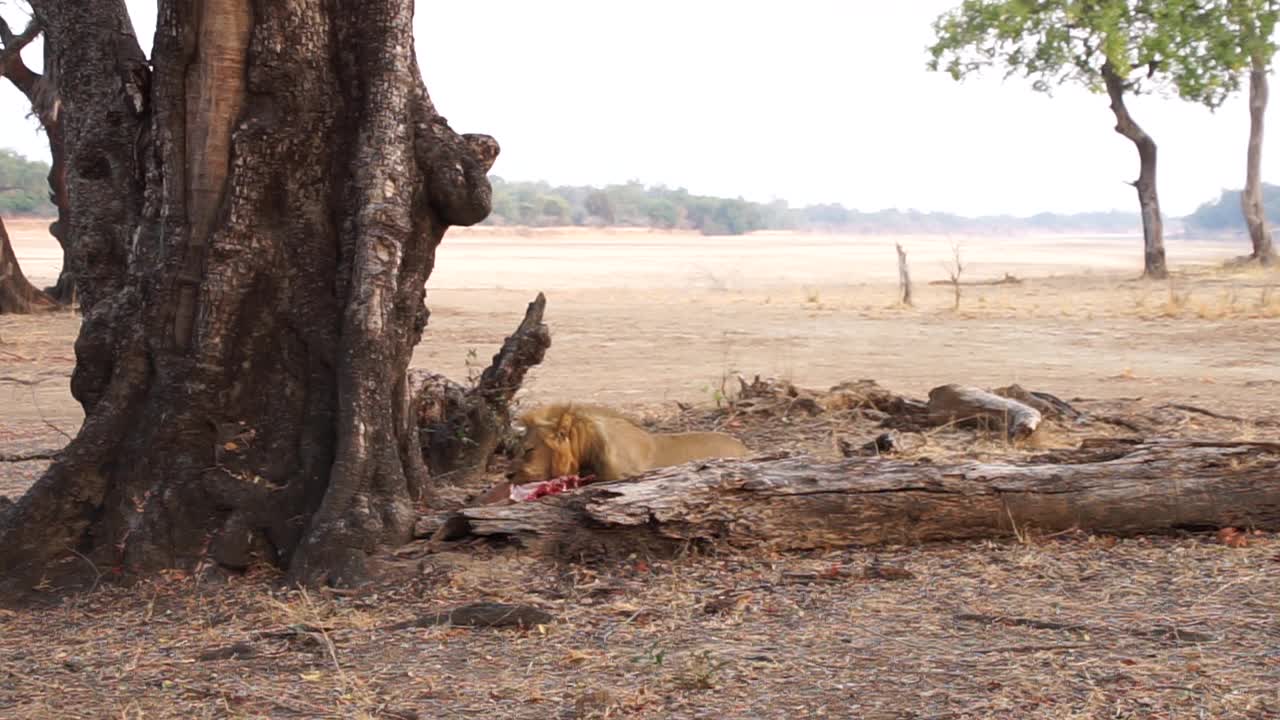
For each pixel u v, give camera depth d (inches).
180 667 212.5
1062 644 211.0
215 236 277.4
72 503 273.1
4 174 6240.2
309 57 282.5
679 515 262.1
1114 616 226.1
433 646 218.2
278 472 277.3
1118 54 1540.4
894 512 273.6
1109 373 695.7
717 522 265.1
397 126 285.1
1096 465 285.0
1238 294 1302.9
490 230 6909.5
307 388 283.0
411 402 317.1
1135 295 1334.9
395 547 263.4
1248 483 283.1
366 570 255.3
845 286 1715.1
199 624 239.1
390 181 282.4
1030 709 181.3
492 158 299.0
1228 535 279.6
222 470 274.8
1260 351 805.2
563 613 234.1
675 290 1598.2
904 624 224.2
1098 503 279.7
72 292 1131.3
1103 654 205.3
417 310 296.5
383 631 228.1
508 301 1322.6
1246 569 254.7
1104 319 1047.6
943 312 1139.9
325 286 285.7
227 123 281.1
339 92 287.1
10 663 218.1
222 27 278.8
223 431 276.8
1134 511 280.5
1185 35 1573.6
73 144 298.2
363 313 277.6
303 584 255.1
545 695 192.4
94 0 301.4
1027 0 1640.0
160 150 282.7
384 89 284.2
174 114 280.8
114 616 247.4
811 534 270.5
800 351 821.9
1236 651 205.5
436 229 297.9
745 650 211.2
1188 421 456.8
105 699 196.9
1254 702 182.2
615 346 847.7
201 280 279.3
